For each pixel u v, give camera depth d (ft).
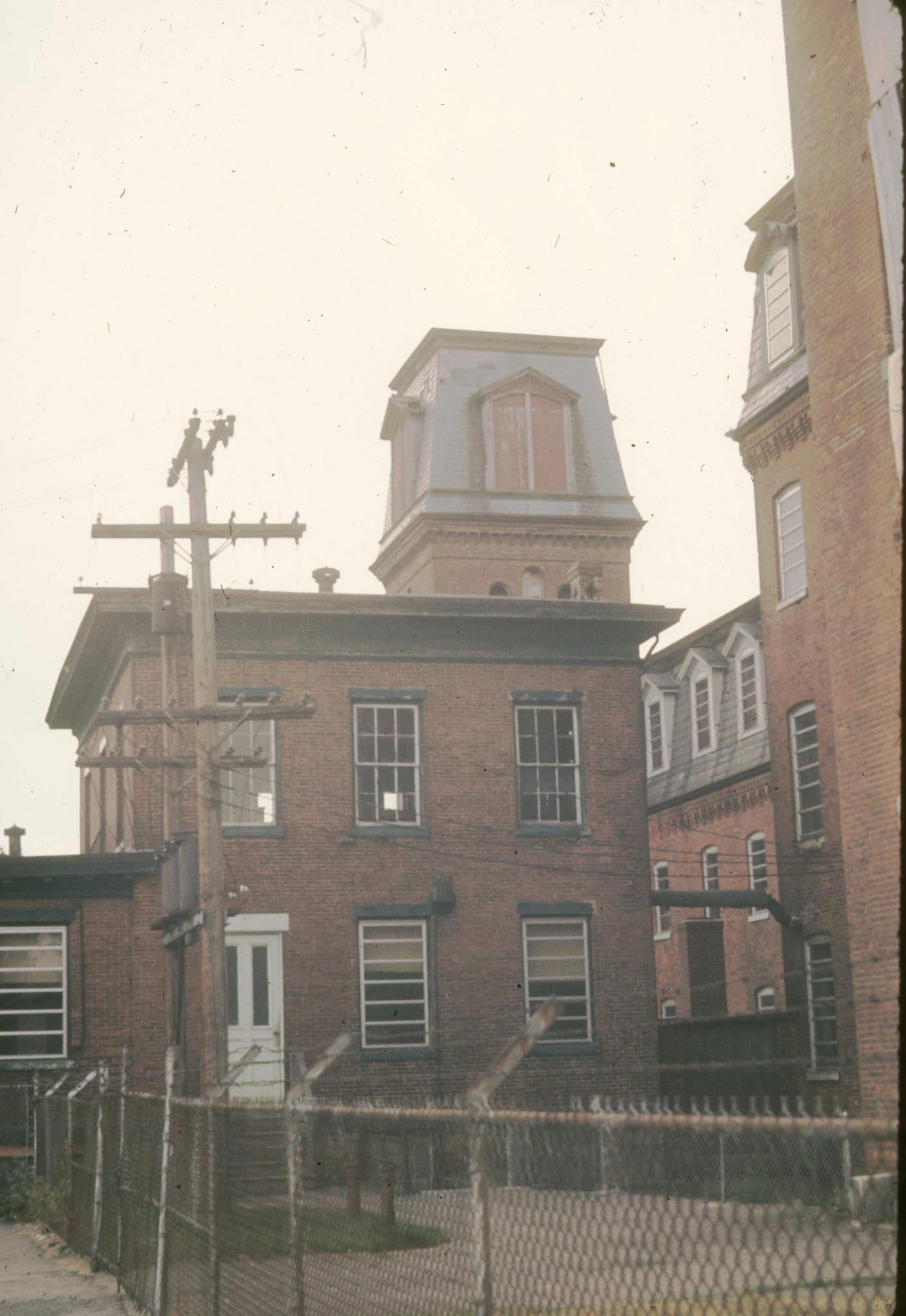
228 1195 32.09
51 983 90.94
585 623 103.14
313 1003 94.27
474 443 164.04
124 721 76.74
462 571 159.94
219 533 78.48
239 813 96.32
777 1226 13.11
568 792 101.91
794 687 101.81
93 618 99.45
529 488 163.02
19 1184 78.95
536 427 164.96
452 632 101.40
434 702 100.48
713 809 123.03
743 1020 93.61
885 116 56.03
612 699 103.65
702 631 130.41
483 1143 18.29
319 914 95.61
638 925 100.42
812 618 99.66
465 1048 95.76
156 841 94.32
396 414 172.24
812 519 99.86
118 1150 47.11
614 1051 97.66
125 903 92.73
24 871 90.74
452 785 99.66
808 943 98.63
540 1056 96.43
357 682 99.50
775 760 104.01
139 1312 40.16
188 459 80.43
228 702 97.04
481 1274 17.93
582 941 99.66
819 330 66.85
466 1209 19.61
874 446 62.90
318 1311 24.62
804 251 67.87
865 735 63.67
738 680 120.57
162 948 92.22
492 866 98.99
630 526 163.63
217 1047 73.92
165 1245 36.68
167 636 89.92
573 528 162.40
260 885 95.14
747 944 117.39
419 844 98.12
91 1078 73.10
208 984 74.79
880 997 60.54
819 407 66.85
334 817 97.09
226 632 97.81
